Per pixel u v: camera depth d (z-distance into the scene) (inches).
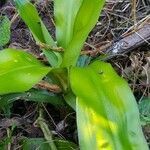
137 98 12.4
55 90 11.7
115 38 13.6
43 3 15.7
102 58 12.6
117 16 14.8
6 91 9.7
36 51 14.1
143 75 12.7
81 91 9.6
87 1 10.2
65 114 12.3
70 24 11.4
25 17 11.2
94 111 9.2
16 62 10.5
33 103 12.8
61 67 10.6
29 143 11.2
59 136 11.8
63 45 11.4
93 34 14.4
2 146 11.4
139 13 14.5
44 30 11.3
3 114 12.4
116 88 9.7
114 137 8.9
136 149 8.8
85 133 9.0
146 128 11.0
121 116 9.2
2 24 13.3
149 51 13.2
